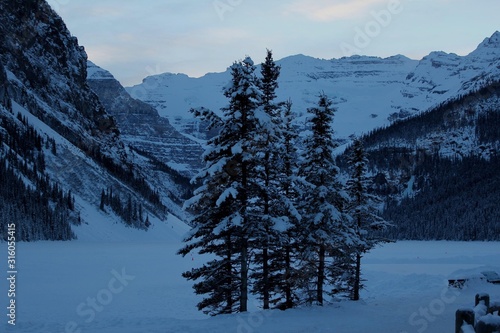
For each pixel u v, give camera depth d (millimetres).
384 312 28578
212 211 27000
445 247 161375
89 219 185875
